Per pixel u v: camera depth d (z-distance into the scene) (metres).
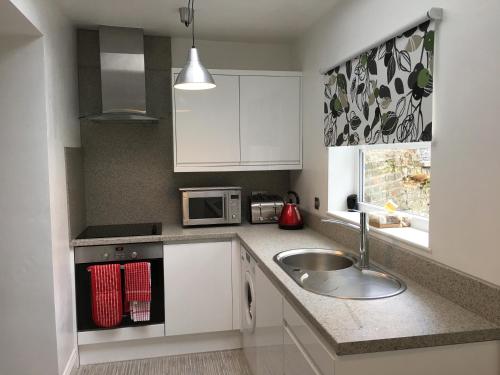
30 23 2.18
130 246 3.02
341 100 2.69
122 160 3.54
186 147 3.32
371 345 1.39
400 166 2.53
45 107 2.43
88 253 2.97
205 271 3.15
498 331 1.46
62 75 2.85
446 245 1.74
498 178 1.45
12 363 2.54
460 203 1.64
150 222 3.62
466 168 1.60
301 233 3.13
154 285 3.08
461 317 1.55
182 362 3.08
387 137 2.13
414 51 1.88
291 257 2.54
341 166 2.98
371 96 2.29
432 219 1.83
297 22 3.14
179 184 3.65
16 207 2.46
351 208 2.96
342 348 1.37
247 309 2.93
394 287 1.93
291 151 3.50
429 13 1.71
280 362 2.09
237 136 3.39
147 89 3.51
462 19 1.60
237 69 3.66
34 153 2.45
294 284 1.95
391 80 2.08
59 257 2.65
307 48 3.33
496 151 1.45
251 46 3.69
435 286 1.80
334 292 1.93
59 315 2.62
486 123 1.49
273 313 2.20
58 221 2.64
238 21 3.11
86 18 3.01
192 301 3.14
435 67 1.76
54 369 2.56
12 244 2.47
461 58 1.61
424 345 1.42
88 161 3.47
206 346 3.25
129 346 3.12
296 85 3.46
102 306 2.91
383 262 2.22
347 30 2.60
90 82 3.37
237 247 3.19
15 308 2.51
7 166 2.43
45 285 2.51
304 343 1.72
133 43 3.19
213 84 2.36
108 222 3.54
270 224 3.53
